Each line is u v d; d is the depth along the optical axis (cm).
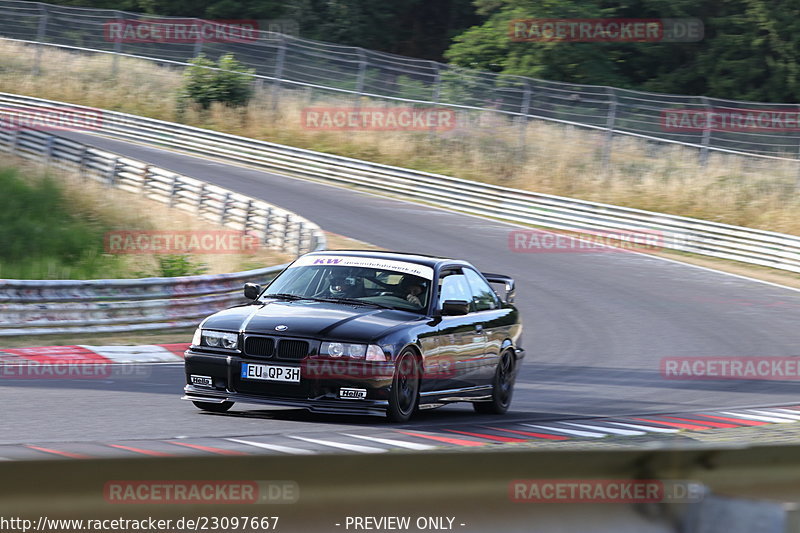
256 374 2861
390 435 2777
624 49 18238
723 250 10088
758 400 4288
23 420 2803
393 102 15200
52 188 9206
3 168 9500
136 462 910
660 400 4131
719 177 12281
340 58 16038
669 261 9719
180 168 12394
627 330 6397
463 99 14575
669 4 17462
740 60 17188
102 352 4741
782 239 9644
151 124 14475
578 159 13225
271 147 13425
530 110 14238
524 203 11362
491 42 17738
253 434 2722
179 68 17738
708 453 1184
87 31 18925
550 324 6475
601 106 16162
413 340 2970
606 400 4066
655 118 13650
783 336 6488
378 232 9875
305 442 2592
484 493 1073
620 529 1131
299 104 15600
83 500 898
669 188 12169
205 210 9906
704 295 8081
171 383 3884
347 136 14562
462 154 13662
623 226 10669
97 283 5344
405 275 3259
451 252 9188
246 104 15725
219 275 5953
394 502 1030
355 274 3266
